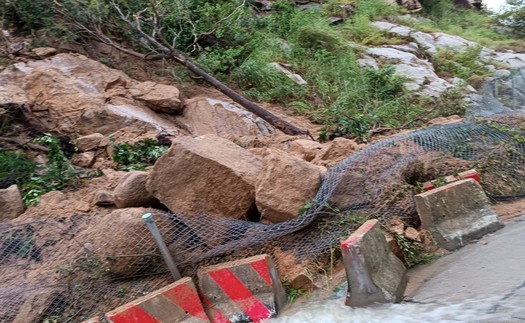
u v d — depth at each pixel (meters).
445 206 4.28
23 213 5.49
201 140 4.89
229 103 9.58
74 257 4.51
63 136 7.63
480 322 3.04
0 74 8.66
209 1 12.02
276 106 10.55
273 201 4.41
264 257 3.98
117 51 10.45
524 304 3.07
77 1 9.84
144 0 10.36
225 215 4.59
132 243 4.33
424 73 12.76
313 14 13.84
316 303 3.87
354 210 4.54
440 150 5.21
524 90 11.32
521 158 5.19
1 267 4.64
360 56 13.25
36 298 4.31
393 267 3.83
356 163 4.88
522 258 3.66
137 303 3.75
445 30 18.09
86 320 4.08
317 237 4.38
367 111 10.02
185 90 10.02
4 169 6.26
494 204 4.85
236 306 3.95
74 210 5.26
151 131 8.02
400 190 4.62
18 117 7.86
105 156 7.32
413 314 3.35
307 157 6.25
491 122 5.68
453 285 3.58
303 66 11.93
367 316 3.48
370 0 16.50
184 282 3.93
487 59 15.25
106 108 8.13
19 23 10.27
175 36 10.15
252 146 7.10
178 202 4.62
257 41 11.60
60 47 9.87
